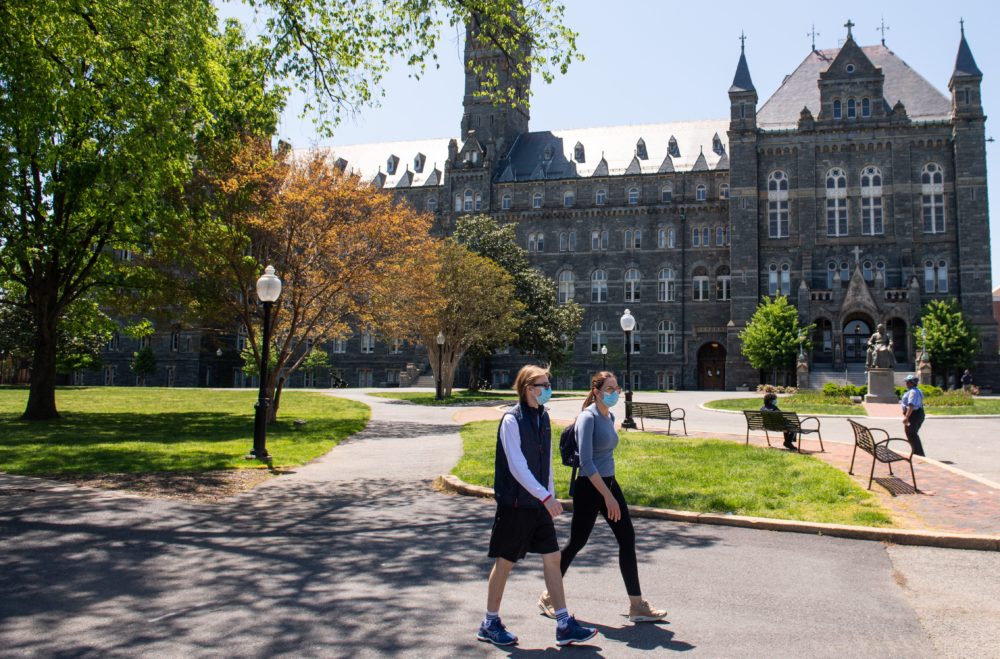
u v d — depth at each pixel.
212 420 30.45
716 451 19.14
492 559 9.63
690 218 77.25
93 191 22.28
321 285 29.73
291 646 6.61
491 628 6.71
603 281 79.12
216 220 26.78
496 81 20.12
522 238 81.62
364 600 7.91
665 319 76.69
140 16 16.97
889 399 41.62
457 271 51.44
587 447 7.45
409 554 9.83
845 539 10.71
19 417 30.39
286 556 9.66
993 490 13.66
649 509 12.23
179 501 13.19
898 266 65.81
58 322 34.94
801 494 13.21
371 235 29.42
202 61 18.19
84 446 20.44
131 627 7.04
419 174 89.38
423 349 80.75
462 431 26.69
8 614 7.37
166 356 82.38
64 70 17.23
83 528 10.99
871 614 7.53
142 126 17.73
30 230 25.75
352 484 15.35
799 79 73.69
